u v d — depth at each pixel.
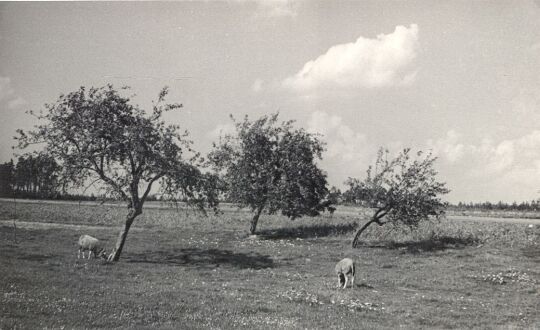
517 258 35.91
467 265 32.91
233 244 41.41
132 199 29.91
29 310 14.17
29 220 52.81
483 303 21.97
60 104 28.97
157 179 30.56
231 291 20.91
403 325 16.16
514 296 24.14
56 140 28.31
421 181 41.00
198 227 53.19
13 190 76.62
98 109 28.94
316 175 48.34
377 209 45.31
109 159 29.09
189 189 31.45
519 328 17.00
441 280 27.72
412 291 24.34
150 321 14.35
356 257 35.88
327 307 18.45
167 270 26.45
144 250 35.47
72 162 28.36
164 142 29.62
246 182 47.22
